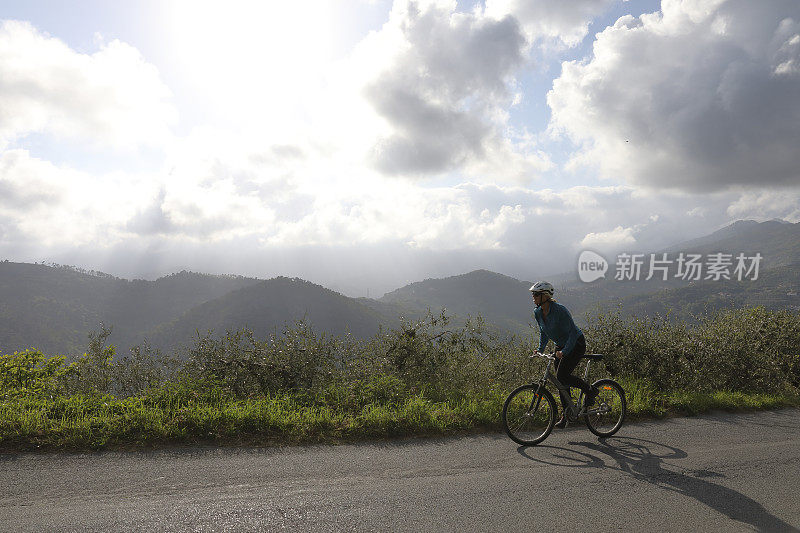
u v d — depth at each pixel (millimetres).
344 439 5359
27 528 3018
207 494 3684
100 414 5336
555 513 3582
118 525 3104
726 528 3455
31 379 6980
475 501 3744
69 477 3910
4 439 4566
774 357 10258
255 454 4703
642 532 3338
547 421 5879
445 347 8375
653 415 7125
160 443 4832
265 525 3189
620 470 4621
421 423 5840
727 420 7105
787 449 5531
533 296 5871
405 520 3357
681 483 4316
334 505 3564
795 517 3680
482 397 7191
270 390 7031
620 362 9195
